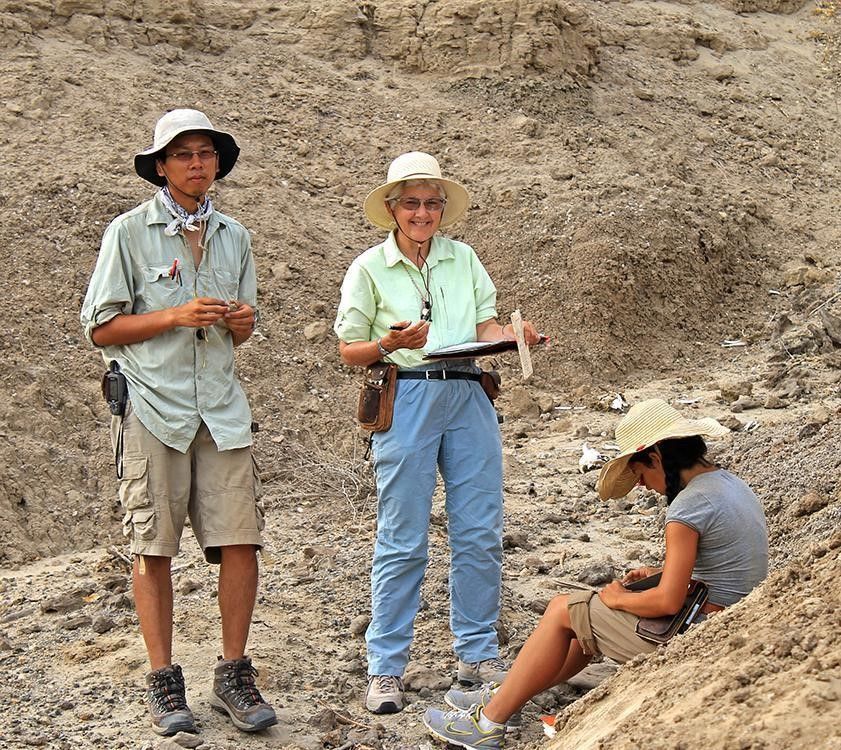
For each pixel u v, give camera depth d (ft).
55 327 33.12
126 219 15.98
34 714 16.37
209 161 16.07
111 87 45.44
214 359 16.15
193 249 16.29
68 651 18.30
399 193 16.63
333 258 40.40
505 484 27.22
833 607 12.09
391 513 16.53
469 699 15.80
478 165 46.93
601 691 13.34
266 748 15.34
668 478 14.96
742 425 30.42
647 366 38.50
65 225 37.19
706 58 60.80
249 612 16.21
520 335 15.79
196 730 15.70
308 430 31.22
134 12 49.67
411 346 15.79
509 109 50.88
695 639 13.01
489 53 52.75
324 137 47.80
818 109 59.41
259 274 38.09
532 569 21.56
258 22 53.78
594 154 48.39
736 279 43.70
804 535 21.13
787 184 51.65
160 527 15.65
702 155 51.88
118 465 15.80
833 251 46.62
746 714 10.55
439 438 16.61
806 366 35.88
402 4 53.67
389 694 16.40
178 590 20.57
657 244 42.37
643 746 10.79
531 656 14.82
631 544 23.06
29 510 25.36
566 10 54.13
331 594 20.40
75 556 24.23
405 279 16.80
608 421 33.27
